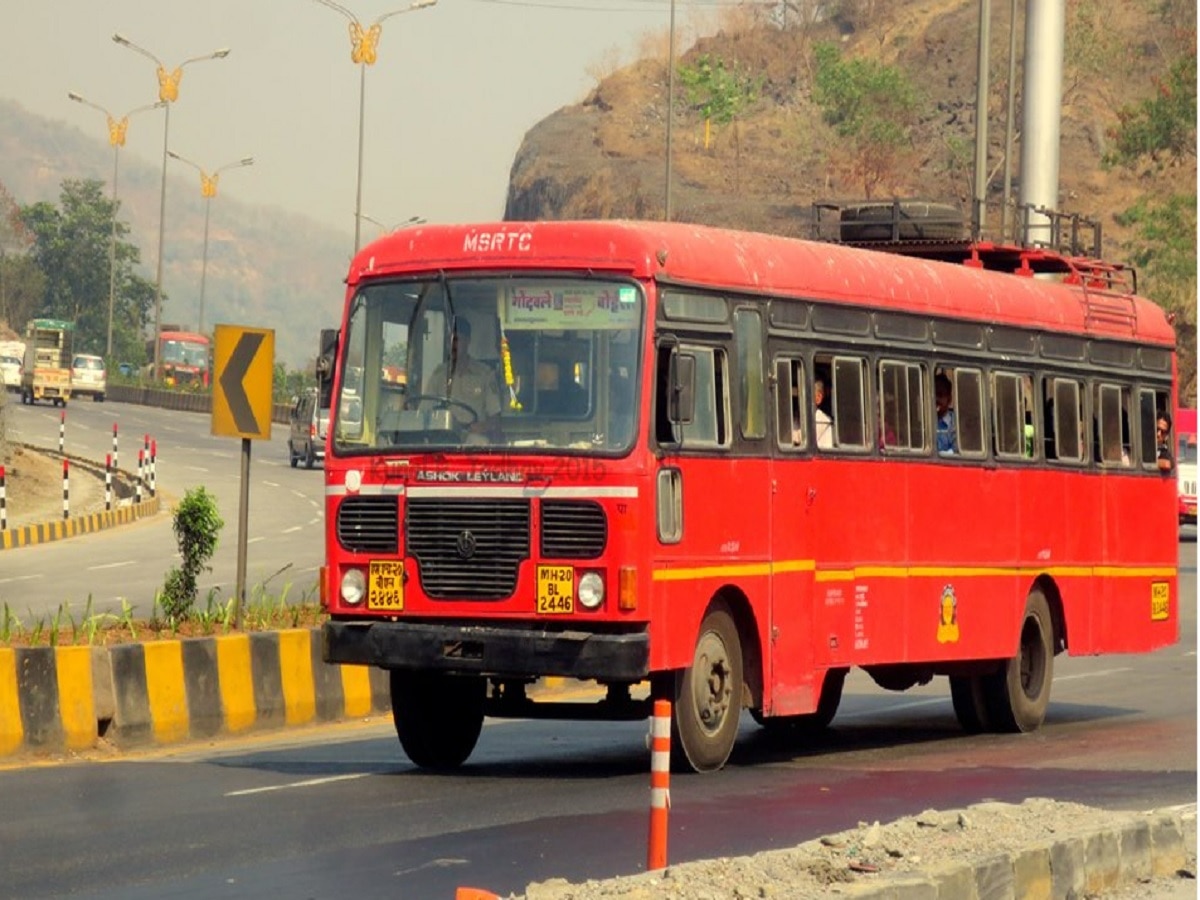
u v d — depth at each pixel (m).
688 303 18.08
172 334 151.88
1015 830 13.17
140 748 19.70
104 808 15.74
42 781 17.25
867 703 26.39
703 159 173.25
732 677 18.72
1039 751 20.75
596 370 17.52
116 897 12.25
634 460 17.28
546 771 18.56
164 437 95.75
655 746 11.80
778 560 19.19
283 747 20.20
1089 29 157.75
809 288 19.84
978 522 22.34
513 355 17.78
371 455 18.00
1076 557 24.25
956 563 21.92
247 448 23.45
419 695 18.70
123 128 144.62
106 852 13.76
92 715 19.33
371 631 17.73
